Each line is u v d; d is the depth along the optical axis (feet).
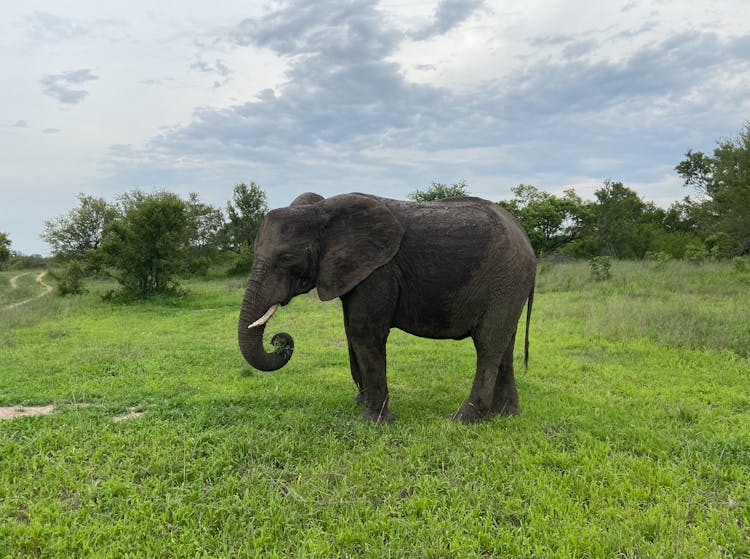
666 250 93.20
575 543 11.71
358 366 21.90
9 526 12.09
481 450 16.74
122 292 71.10
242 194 130.82
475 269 19.27
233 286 84.89
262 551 11.79
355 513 12.96
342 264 19.38
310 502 13.35
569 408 21.21
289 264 19.30
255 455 15.92
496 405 21.08
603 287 58.54
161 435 17.22
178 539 11.96
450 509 13.10
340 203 19.74
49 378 26.45
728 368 27.32
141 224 70.49
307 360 31.37
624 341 34.30
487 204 20.58
